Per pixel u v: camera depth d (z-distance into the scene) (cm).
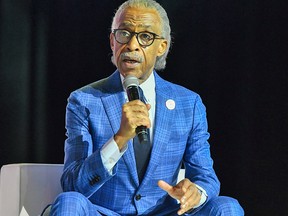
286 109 603
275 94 606
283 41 602
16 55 620
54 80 623
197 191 357
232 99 618
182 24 622
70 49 621
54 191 425
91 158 354
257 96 611
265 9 605
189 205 347
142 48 378
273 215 610
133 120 338
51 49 621
